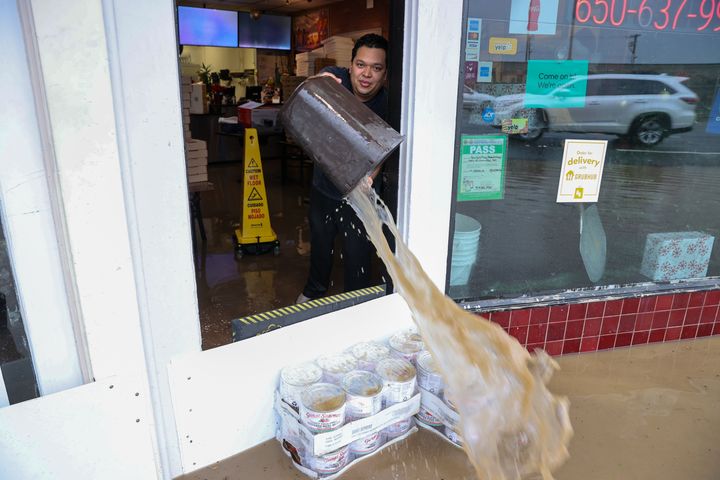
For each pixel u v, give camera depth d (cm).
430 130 249
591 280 316
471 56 257
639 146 300
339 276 395
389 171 262
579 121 285
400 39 240
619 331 324
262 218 429
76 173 169
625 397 278
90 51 162
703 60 295
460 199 277
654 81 291
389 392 232
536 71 271
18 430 176
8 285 174
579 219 303
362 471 224
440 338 229
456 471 224
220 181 669
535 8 261
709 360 316
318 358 246
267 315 240
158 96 181
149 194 188
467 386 230
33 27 153
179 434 216
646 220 315
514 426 235
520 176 284
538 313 302
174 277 201
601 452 236
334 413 209
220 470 224
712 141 311
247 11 985
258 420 236
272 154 817
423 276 226
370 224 213
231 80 1105
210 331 309
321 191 311
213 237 473
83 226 174
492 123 270
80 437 188
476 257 291
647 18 280
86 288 180
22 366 183
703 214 325
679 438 247
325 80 194
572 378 294
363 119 186
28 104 162
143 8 172
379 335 268
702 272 336
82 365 189
